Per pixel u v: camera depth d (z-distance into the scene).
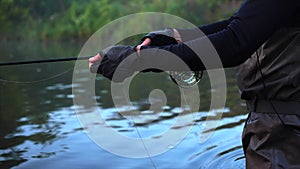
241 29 1.01
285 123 1.11
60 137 3.22
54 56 11.17
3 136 3.32
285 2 1.01
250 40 1.00
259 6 1.01
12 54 12.23
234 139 3.03
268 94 1.14
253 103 1.20
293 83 1.08
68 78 6.28
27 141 3.17
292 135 1.11
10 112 4.16
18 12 20.33
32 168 2.62
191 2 16.69
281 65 1.10
